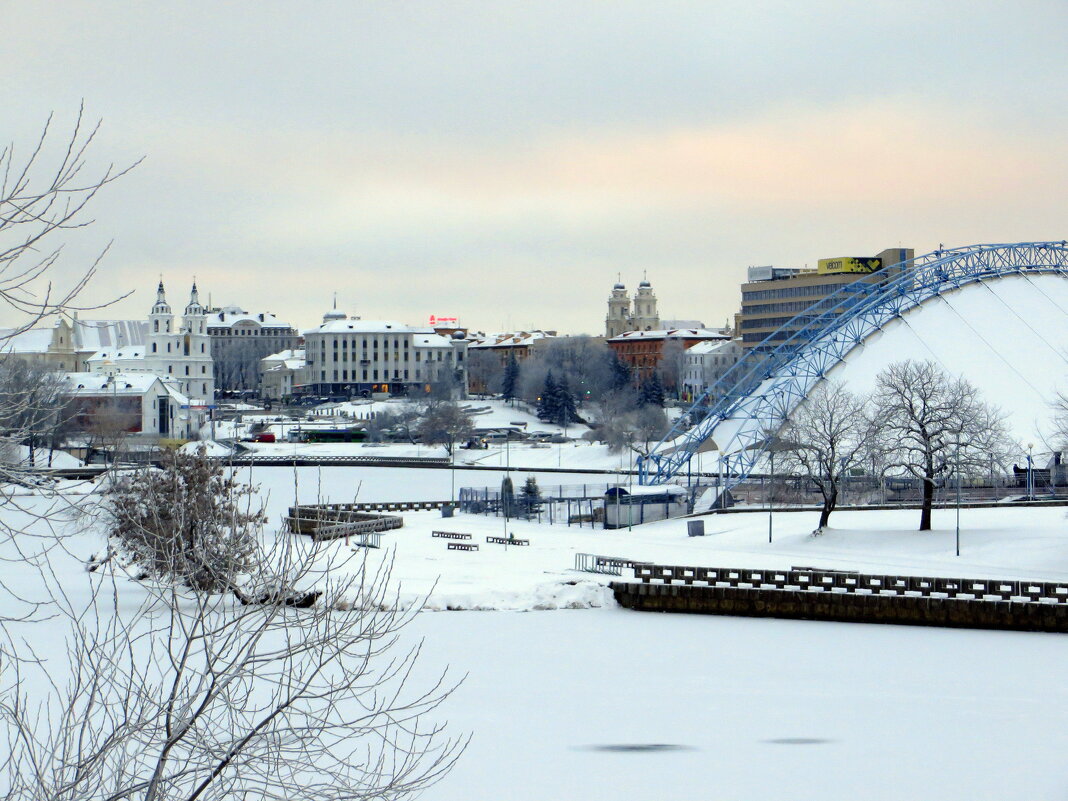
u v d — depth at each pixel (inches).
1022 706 3996.1
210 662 1400.1
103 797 1343.5
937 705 4010.8
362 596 1765.5
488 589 5959.6
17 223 1153.4
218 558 1502.2
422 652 4677.7
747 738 3614.7
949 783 3230.8
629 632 5211.6
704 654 4771.2
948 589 5506.9
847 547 7721.5
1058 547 7037.4
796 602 5629.9
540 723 3681.1
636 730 3607.3
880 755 3420.3
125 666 3021.7
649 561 7332.7
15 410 1316.4
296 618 1501.0
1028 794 3149.6
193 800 1387.8
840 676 4379.9
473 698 3986.2
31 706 3228.3
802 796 3053.6
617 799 2947.8
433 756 3289.9
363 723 3508.9
